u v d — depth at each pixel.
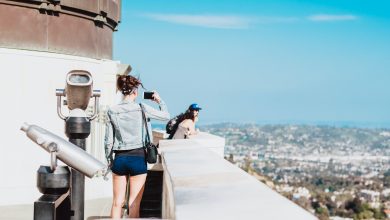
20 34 9.75
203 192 2.90
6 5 9.62
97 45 11.42
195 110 9.29
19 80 9.23
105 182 9.41
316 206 159.25
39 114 9.41
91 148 9.45
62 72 9.77
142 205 7.75
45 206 3.56
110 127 5.55
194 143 6.60
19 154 9.18
